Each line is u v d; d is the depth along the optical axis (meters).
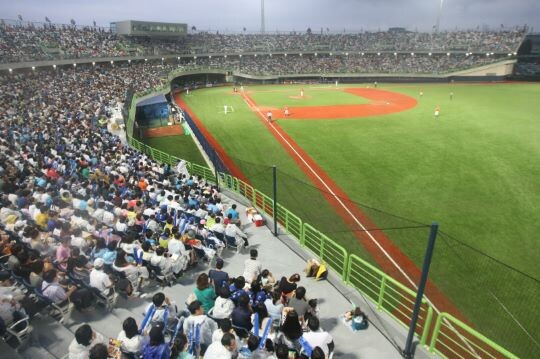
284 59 96.31
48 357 6.54
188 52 82.69
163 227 11.94
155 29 78.19
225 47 93.19
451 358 10.38
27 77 43.62
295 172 26.73
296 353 6.34
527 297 13.41
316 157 30.03
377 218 19.52
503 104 52.91
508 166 27.00
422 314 12.20
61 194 13.55
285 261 11.10
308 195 22.55
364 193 22.72
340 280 9.96
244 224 13.77
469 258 15.83
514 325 12.04
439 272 14.84
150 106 42.03
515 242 17.05
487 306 12.93
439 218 19.42
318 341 6.25
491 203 21.06
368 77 90.62
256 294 7.95
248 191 22.50
